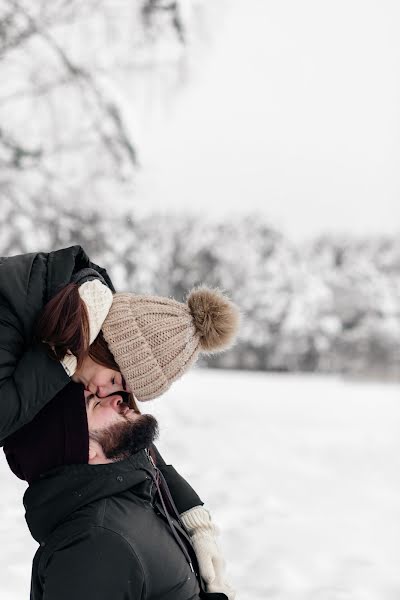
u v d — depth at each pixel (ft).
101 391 4.65
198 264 107.86
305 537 13.82
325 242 122.52
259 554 12.48
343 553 12.90
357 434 34.42
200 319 4.87
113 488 4.37
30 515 4.39
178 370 4.76
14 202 27.84
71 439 4.42
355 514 16.51
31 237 28.37
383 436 33.86
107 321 4.68
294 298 109.29
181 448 25.32
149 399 4.72
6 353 4.33
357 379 98.07
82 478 4.36
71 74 26.21
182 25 25.67
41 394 4.26
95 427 4.55
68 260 4.74
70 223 28.96
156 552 4.35
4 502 14.58
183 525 5.29
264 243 112.37
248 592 10.52
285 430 34.65
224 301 4.97
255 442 29.04
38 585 4.37
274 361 108.06
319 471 22.84
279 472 21.94
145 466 4.64
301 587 10.85
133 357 4.61
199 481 19.63
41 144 26.86
